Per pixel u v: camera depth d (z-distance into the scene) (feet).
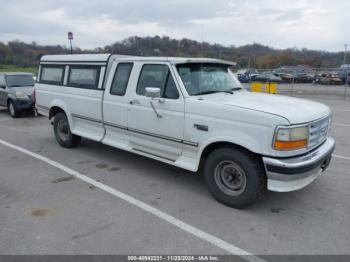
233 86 17.78
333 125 32.27
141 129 16.90
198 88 15.66
